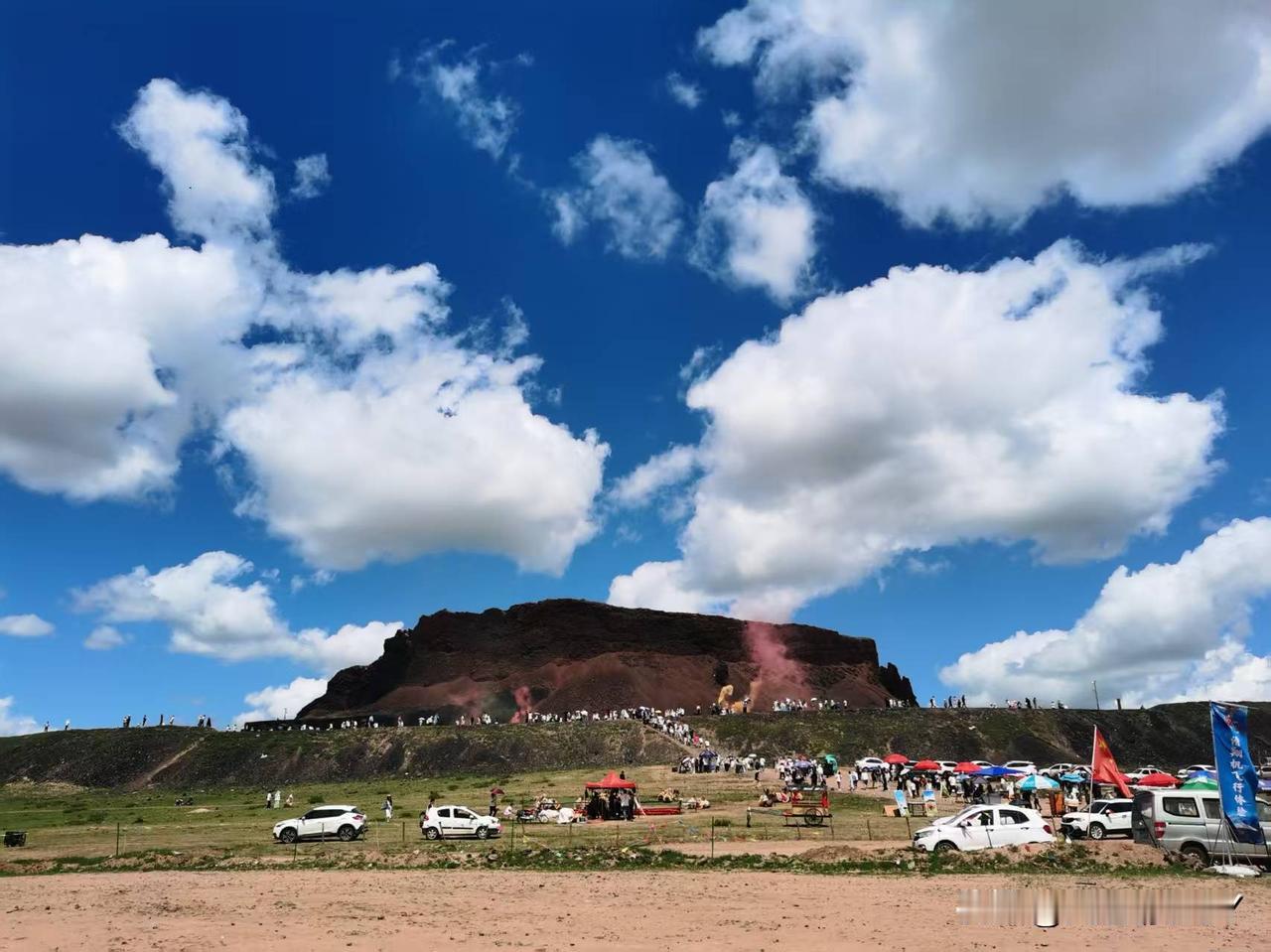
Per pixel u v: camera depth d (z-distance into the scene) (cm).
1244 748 3325
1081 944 2202
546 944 2252
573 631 19300
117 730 12431
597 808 5709
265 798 8294
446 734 11769
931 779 7212
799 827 5016
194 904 2920
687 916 2580
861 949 2162
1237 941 2227
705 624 19725
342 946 2258
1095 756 4903
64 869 4069
